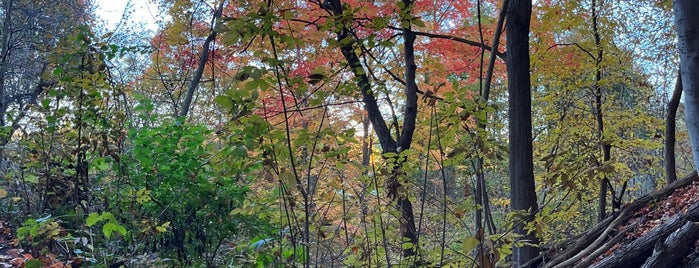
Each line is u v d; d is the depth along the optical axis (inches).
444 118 130.5
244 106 115.2
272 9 126.6
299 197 140.7
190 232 189.0
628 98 416.5
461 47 310.2
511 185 222.8
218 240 198.5
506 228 159.3
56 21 439.2
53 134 195.9
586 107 331.0
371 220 145.9
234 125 120.3
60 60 189.8
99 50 195.8
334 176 157.6
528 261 217.2
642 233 219.0
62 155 193.9
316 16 239.5
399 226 153.9
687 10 127.4
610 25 305.4
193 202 184.5
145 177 190.4
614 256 193.0
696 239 179.5
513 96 225.6
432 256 151.8
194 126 195.5
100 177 198.7
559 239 259.3
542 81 339.0
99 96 191.0
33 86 420.5
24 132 199.9
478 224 138.1
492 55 188.2
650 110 431.8
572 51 313.3
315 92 139.7
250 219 188.7
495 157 128.0
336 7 218.4
